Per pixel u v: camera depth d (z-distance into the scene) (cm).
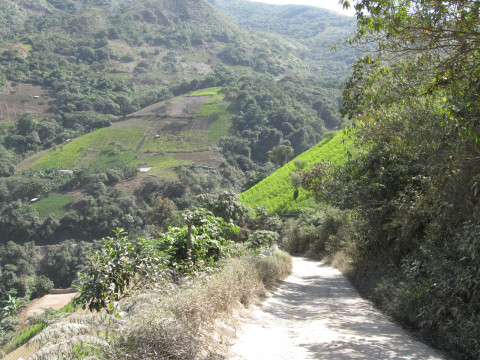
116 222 4312
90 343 299
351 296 950
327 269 1698
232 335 457
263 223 2981
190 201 4678
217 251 795
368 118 1008
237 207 1338
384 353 433
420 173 943
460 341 473
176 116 9056
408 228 913
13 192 5081
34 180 5216
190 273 588
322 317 671
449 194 668
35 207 4644
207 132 8175
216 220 839
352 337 512
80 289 487
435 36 604
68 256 3569
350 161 1317
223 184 6044
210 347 384
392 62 884
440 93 844
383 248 1146
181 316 381
